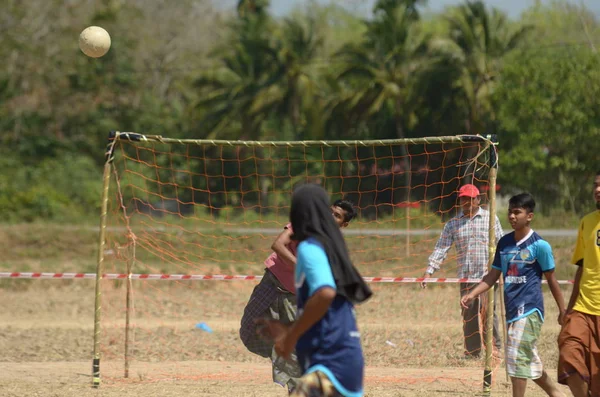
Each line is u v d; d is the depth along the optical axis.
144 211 132.50
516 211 24.98
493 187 29.67
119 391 30.23
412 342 42.47
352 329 16.11
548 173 114.25
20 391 30.03
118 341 43.53
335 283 15.93
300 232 16.33
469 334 37.78
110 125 165.25
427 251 71.75
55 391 30.06
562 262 66.62
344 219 27.12
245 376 34.00
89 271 72.50
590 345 23.55
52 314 56.19
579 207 113.25
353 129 156.88
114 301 60.91
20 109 162.62
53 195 130.00
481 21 144.50
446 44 145.88
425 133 151.38
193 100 177.88
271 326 17.23
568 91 111.81
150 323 50.69
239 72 166.75
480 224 37.00
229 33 184.88
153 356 39.47
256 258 79.12
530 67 115.81
